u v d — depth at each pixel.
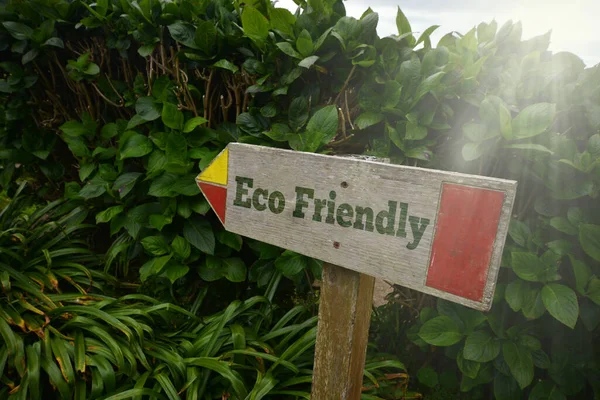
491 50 1.69
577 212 1.48
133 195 2.17
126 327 1.65
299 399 1.52
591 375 1.55
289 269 1.73
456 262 0.81
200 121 1.88
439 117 1.69
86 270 2.10
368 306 1.12
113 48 2.27
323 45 1.70
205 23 1.75
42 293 1.86
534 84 1.55
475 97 1.62
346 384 1.11
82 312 1.75
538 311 1.45
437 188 0.82
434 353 1.93
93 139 2.42
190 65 1.97
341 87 1.78
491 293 0.77
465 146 1.50
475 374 1.56
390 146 1.71
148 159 2.06
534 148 1.36
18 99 2.49
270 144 1.85
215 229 2.06
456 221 0.80
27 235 2.31
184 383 1.57
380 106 1.68
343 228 0.97
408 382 1.87
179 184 1.86
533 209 1.65
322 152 1.68
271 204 1.11
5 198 2.82
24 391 1.49
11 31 2.18
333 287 1.07
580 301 1.50
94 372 1.56
